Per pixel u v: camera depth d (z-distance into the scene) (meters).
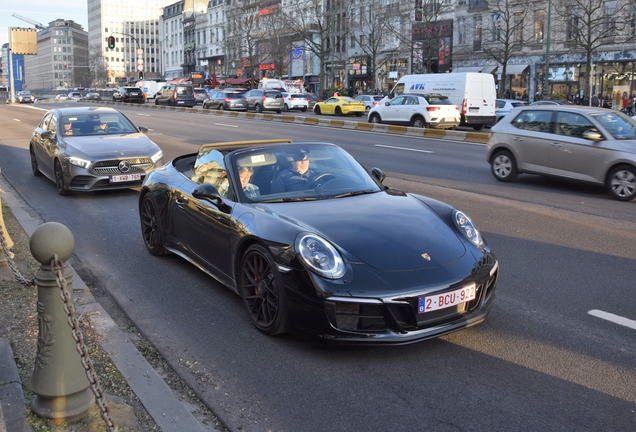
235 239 4.40
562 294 4.98
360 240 3.92
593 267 5.77
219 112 35.53
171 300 4.94
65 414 2.85
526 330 4.21
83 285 5.18
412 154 15.38
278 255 3.88
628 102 35.91
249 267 4.26
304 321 3.74
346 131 22.89
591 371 3.60
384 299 3.58
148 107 46.12
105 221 8.00
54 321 2.81
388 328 3.63
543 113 10.71
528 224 7.67
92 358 3.71
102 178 9.46
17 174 12.38
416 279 3.71
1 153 16.19
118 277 5.57
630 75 37.62
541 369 3.63
